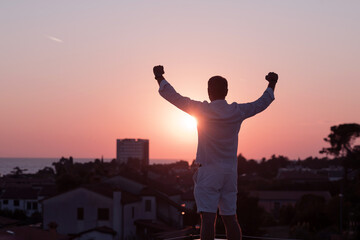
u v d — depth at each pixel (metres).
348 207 50.41
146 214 45.97
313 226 50.22
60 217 44.34
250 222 31.36
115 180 49.25
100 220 43.19
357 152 101.19
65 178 81.44
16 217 78.38
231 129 3.46
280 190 93.50
